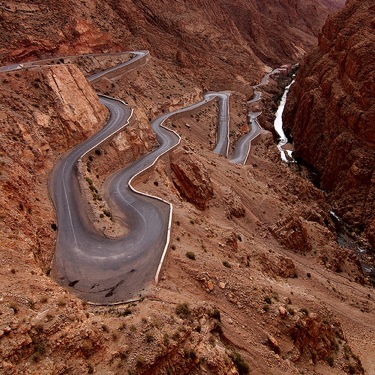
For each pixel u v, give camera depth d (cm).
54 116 3578
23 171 2759
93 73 6544
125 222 2864
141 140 4256
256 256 3391
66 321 1530
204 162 4969
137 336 1638
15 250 1891
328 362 2516
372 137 6084
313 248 4562
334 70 7988
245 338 2158
